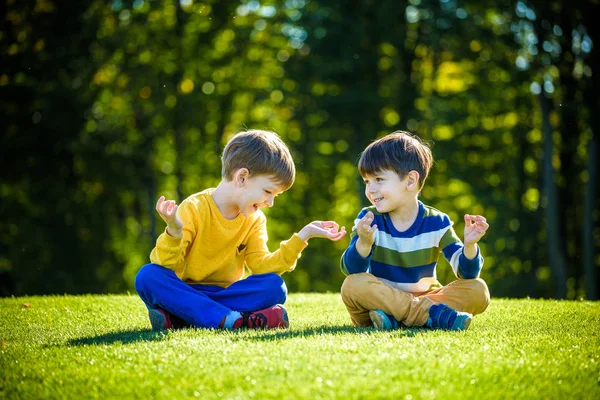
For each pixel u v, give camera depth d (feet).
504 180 68.54
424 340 13.32
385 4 61.26
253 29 68.90
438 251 16.35
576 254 64.44
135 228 70.44
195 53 67.97
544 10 56.13
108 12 62.39
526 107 65.36
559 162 62.64
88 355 12.66
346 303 16.08
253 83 70.90
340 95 64.34
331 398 10.05
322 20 63.21
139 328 16.66
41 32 57.52
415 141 16.39
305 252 73.05
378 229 16.24
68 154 61.05
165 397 10.39
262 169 16.16
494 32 59.67
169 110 67.36
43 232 62.75
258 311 16.11
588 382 11.14
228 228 16.69
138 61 65.92
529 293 65.77
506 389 10.62
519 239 66.28
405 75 65.72
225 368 11.46
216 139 71.56
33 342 14.53
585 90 56.24
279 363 11.60
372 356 11.93
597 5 54.08
